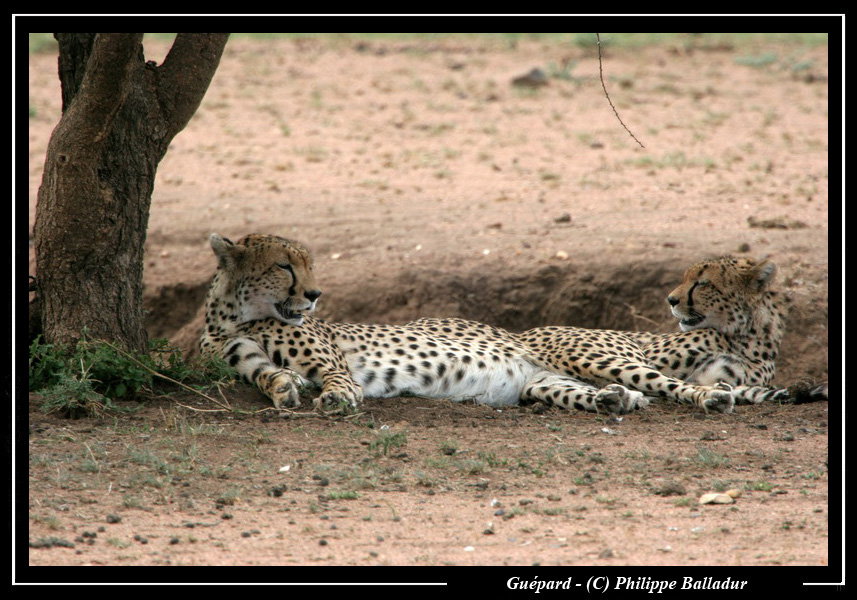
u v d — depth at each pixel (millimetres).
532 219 18516
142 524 7199
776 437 9812
